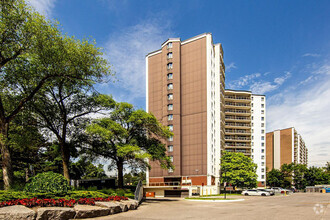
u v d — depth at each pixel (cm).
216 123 6662
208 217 1400
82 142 2852
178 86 6150
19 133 2489
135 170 3428
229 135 8569
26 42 1875
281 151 11625
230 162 6019
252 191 4944
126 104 3103
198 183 5634
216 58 7044
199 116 5903
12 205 1194
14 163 3766
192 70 6172
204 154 5688
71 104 2655
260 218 1349
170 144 5938
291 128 11375
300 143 13275
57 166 4625
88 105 2762
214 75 6688
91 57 2122
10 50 1864
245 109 8844
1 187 2295
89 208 1393
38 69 2050
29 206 1230
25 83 2162
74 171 5622
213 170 5891
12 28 1808
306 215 1472
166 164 3609
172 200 3409
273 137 12094
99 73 2172
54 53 1934
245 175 5809
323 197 3834
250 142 8600
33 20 1847
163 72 6384
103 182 3628
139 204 2438
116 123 2825
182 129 6066
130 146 2705
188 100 6109
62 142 2550
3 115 1902
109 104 2912
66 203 1375
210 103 5869
